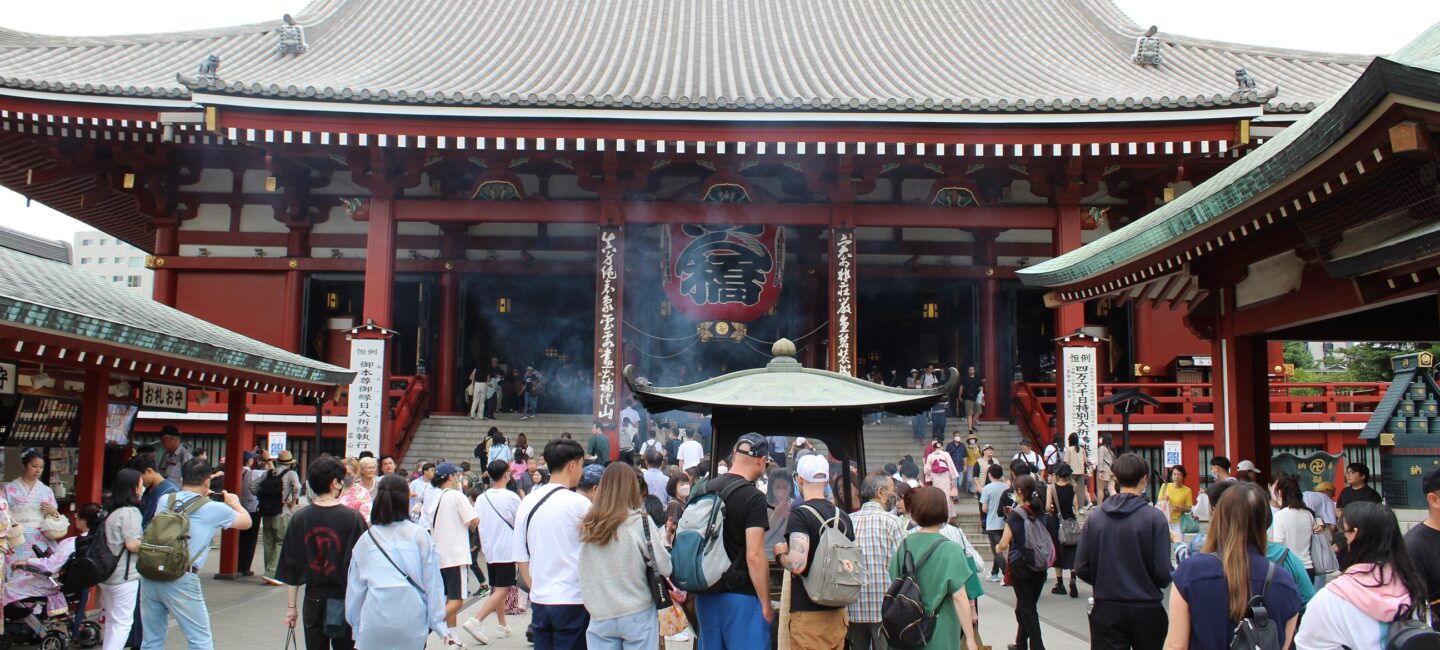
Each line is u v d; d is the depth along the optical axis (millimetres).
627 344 32812
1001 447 27953
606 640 7332
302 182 29484
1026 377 35469
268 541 16734
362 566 8156
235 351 13680
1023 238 31062
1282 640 5746
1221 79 29438
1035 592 11031
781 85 29625
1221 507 6020
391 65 30547
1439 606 6371
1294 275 13188
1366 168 9070
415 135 24297
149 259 29469
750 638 7520
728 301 27609
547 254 31484
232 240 29828
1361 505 5594
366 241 29656
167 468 16531
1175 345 30969
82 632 11836
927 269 31141
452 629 13344
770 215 27062
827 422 10031
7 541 10266
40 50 29969
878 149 24516
